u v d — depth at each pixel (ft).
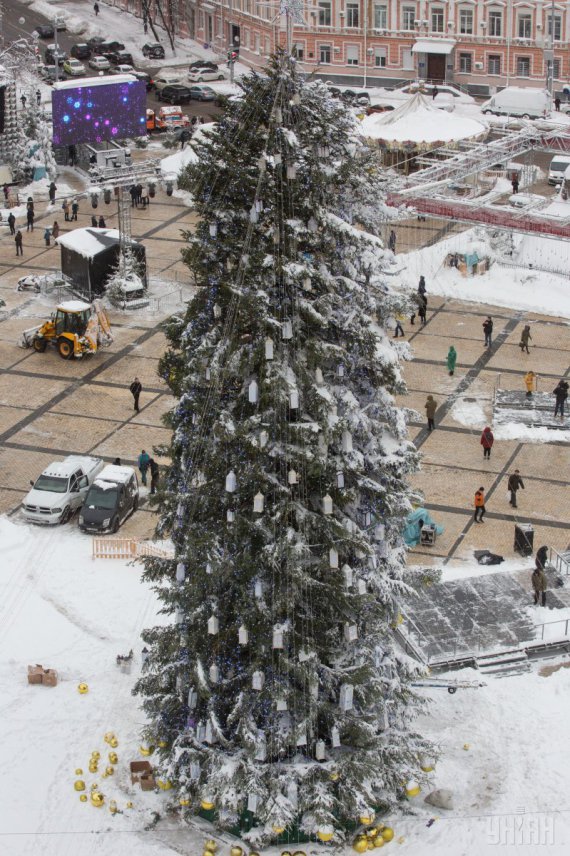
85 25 386.52
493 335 190.29
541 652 112.98
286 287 78.54
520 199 229.66
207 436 82.12
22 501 142.92
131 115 250.98
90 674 107.34
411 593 88.38
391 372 82.48
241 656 85.61
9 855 86.38
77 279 204.54
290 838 87.10
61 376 175.63
